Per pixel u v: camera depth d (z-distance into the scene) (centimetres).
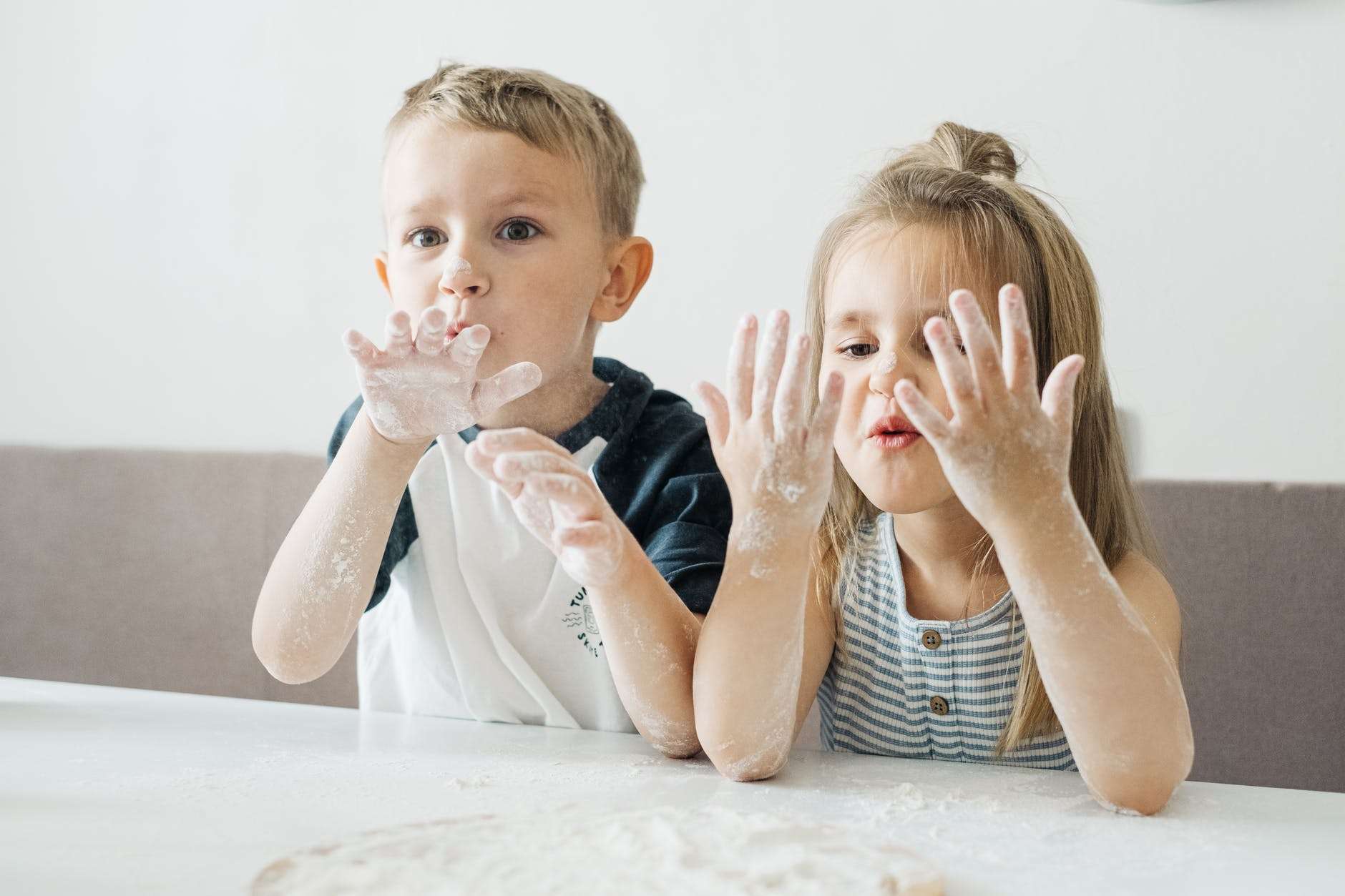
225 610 153
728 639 62
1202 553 117
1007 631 82
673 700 67
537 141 89
